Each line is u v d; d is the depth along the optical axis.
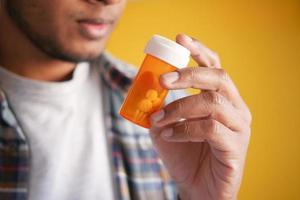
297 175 1.71
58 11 0.65
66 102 0.76
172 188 0.82
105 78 0.84
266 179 1.71
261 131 1.72
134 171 0.79
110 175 0.77
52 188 0.70
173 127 0.58
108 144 0.79
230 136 0.57
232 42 1.75
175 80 0.52
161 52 0.52
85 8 0.64
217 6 1.77
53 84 0.75
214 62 0.66
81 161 0.74
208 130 0.55
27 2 0.67
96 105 0.81
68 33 0.67
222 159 0.61
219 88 0.55
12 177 0.70
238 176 0.63
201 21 1.79
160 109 0.55
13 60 0.75
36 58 0.75
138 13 1.85
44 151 0.72
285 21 1.72
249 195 1.71
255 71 1.73
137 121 0.55
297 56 1.72
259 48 1.73
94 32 0.66
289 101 1.72
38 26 0.68
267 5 1.74
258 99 1.73
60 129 0.74
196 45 0.64
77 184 0.72
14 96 0.74
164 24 1.83
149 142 0.82
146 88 0.54
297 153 1.71
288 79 1.72
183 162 0.70
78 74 0.78
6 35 0.73
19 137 0.72
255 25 1.74
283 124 1.72
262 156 1.71
